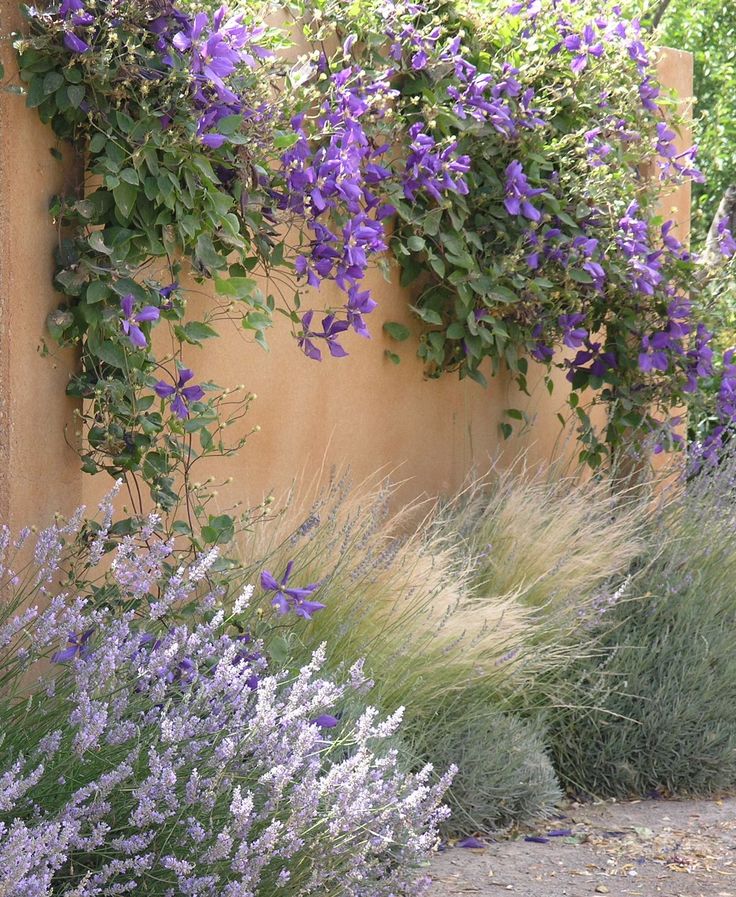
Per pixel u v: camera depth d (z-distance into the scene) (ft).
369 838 9.27
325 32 15.25
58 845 7.18
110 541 11.71
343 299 16.38
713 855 12.69
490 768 13.46
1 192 10.62
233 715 9.21
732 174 38.86
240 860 8.02
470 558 15.60
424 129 16.63
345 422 16.62
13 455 10.88
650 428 21.09
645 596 15.88
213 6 12.47
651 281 19.01
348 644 13.33
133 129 11.17
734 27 40.52
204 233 12.19
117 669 9.30
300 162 13.47
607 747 14.94
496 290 17.58
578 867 12.22
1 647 9.14
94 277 11.19
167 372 12.48
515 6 17.87
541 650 14.85
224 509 14.51
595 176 18.51
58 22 10.57
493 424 19.86
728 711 15.53
